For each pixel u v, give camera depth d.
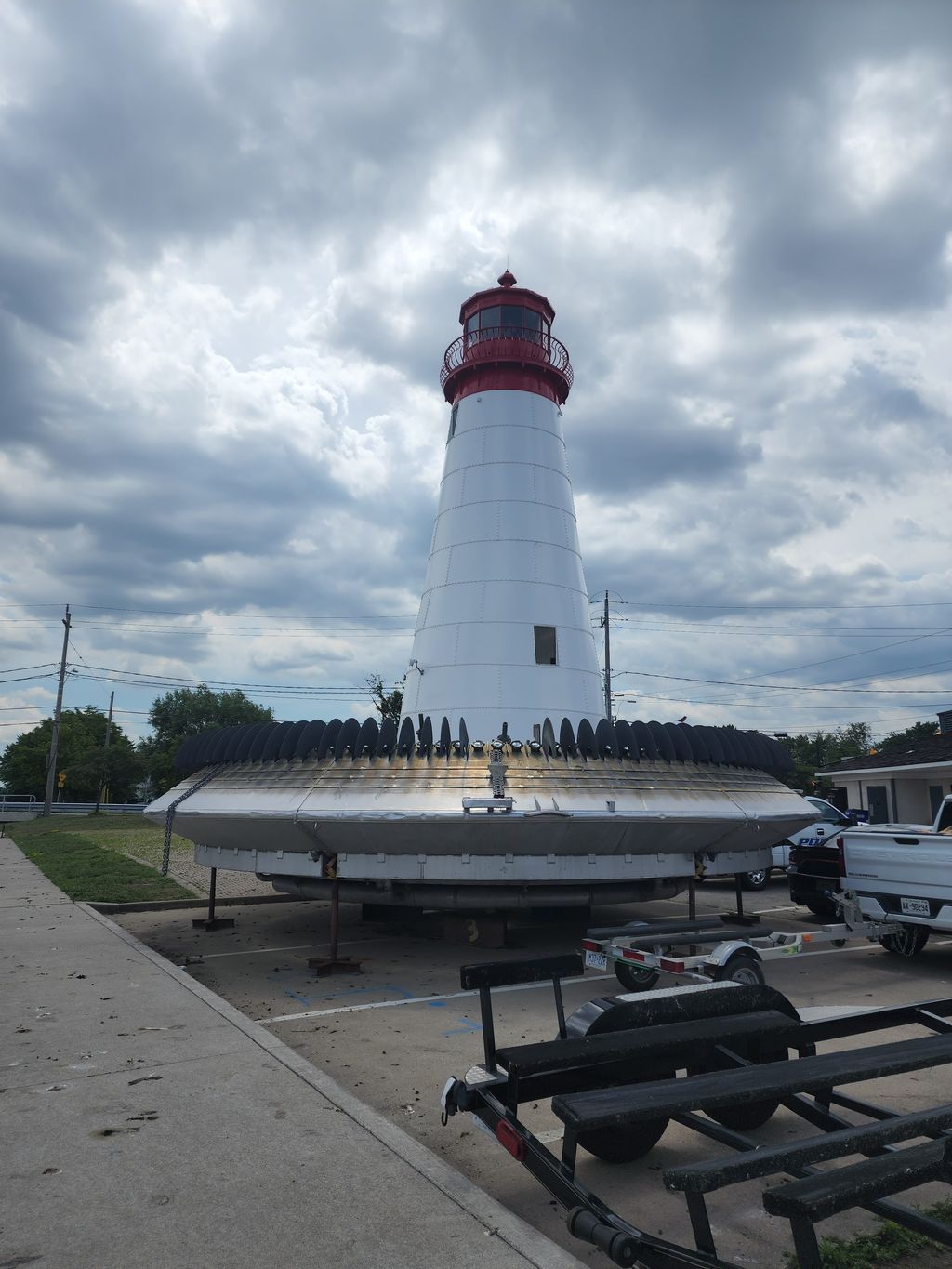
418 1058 6.42
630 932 7.73
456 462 14.58
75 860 21.39
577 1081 4.55
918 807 27.09
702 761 11.47
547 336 15.34
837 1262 3.64
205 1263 3.14
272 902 15.43
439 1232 3.39
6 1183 3.78
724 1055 4.63
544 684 12.98
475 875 9.79
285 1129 4.42
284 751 10.93
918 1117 3.11
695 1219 2.81
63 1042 5.96
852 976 9.71
